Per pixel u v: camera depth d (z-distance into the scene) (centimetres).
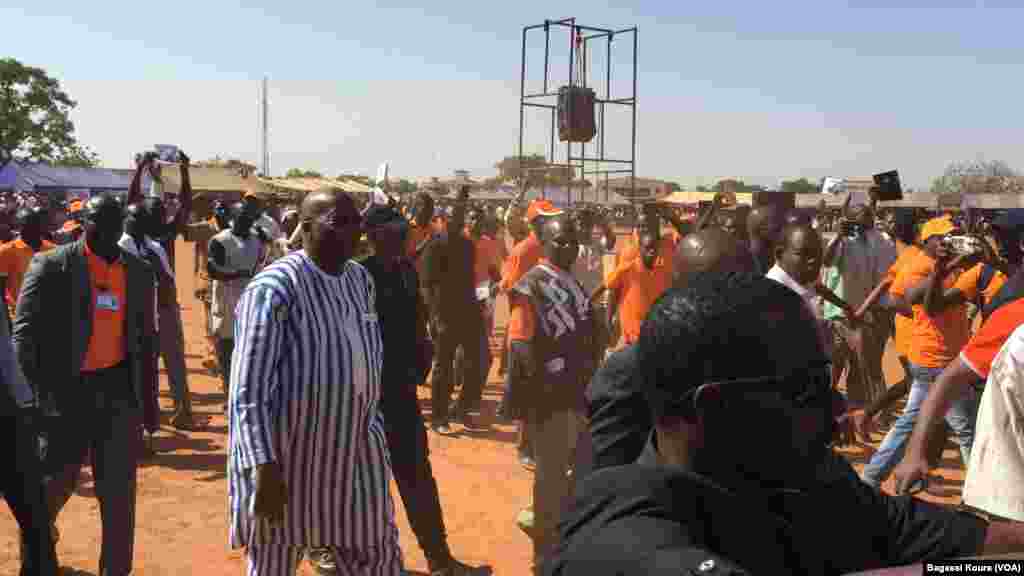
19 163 4897
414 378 468
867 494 159
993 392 279
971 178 9175
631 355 228
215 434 793
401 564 360
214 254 813
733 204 862
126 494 445
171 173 4716
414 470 462
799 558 134
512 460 736
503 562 518
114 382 453
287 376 325
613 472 128
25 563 409
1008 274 515
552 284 448
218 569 502
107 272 454
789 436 123
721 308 122
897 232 820
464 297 820
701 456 127
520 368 444
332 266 340
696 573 105
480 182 6456
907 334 639
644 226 651
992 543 156
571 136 1361
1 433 400
